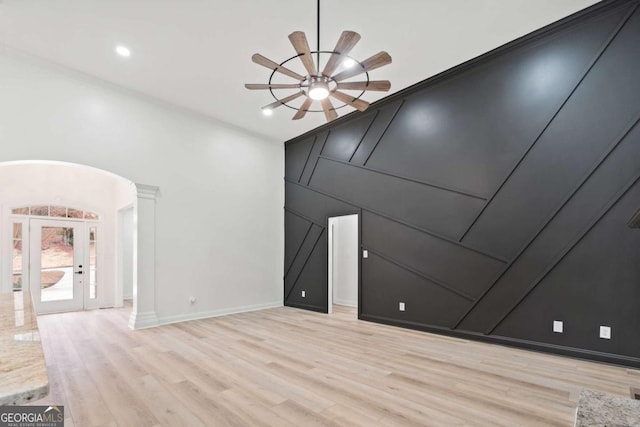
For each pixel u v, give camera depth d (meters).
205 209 5.80
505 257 3.93
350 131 5.87
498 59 4.09
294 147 7.04
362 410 2.38
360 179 5.63
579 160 3.47
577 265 3.45
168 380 2.93
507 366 3.22
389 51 4.03
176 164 5.47
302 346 3.95
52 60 4.19
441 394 2.63
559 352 3.50
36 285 6.21
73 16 3.38
